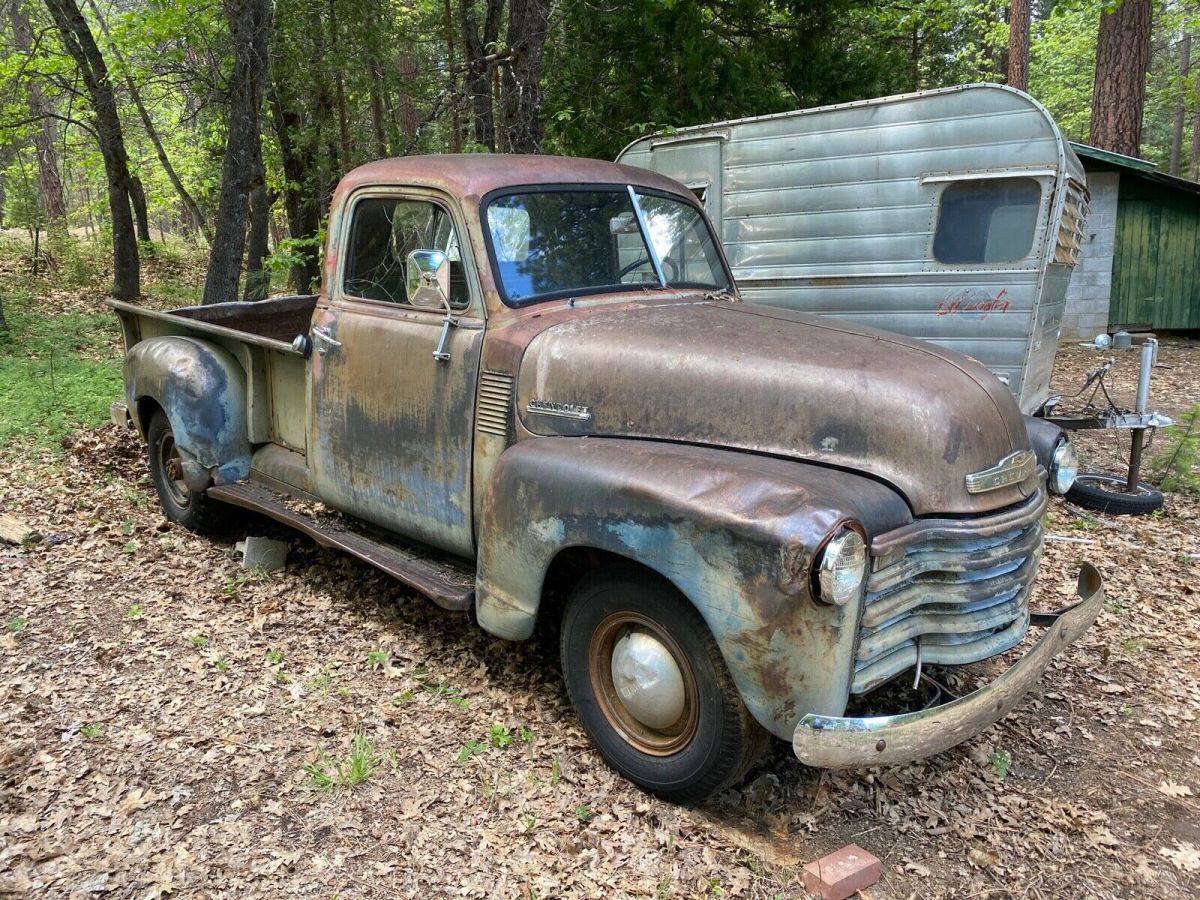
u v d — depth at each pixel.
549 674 3.89
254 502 4.67
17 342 10.29
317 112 12.88
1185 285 13.94
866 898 2.70
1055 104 28.66
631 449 3.05
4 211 20.80
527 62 8.97
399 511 3.99
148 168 21.20
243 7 10.16
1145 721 3.70
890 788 3.21
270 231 23.64
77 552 4.95
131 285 14.70
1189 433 7.00
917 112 6.81
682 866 2.79
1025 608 3.16
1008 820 3.06
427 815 2.98
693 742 2.88
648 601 2.90
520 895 2.65
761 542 2.53
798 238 7.59
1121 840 3.00
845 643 2.58
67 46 12.91
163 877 2.66
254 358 4.94
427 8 13.62
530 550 3.16
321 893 2.63
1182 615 4.69
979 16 16.50
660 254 4.15
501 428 3.53
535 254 3.75
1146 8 13.50
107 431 7.09
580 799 3.08
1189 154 36.69
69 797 2.99
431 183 3.77
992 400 3.09
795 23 10.03
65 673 3.75
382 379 3.94
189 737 3.34
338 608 4.46
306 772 3.14
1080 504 6.45
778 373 3.06
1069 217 7.01
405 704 3.63
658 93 9.55
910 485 2.83
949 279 6.88
